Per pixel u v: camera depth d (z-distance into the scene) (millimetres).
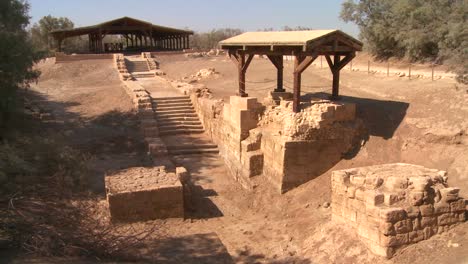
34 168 12820
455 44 19391
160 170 15102
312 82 24734
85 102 27141
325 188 13859
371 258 9234
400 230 9078
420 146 14133
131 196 12625
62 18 62969
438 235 9391
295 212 13297
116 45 54969
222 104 21766
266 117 16641
